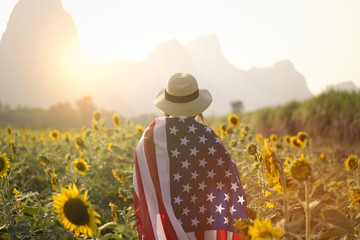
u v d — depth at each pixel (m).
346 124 8.15
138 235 2.41
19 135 6.59
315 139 8.70
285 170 2.14
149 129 2.29
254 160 2.49
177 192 2.14
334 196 2.98
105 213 3.12
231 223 2.12
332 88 10.91
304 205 1.56
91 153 4.66
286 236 1.75
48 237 2.34
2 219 2.46
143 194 2.19
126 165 4.20
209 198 2.15
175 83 2.36
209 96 2.59
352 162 2.65
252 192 2.59
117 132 5.77
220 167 2.19
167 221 2.09
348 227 1.58
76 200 1.85
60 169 4.23
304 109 10.55
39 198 3.43
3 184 2.50
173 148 2.19
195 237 2.11
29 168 4.29
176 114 2.36
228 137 5.27
